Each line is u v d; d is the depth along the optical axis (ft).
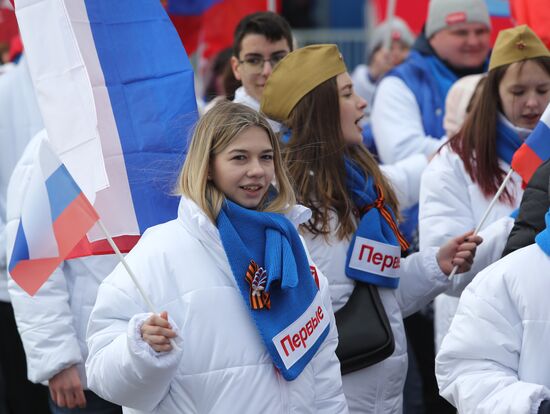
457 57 33.60
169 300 18.21
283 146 23.34
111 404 25.39
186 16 42.52
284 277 18.19
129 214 22.09
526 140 23.06
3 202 31.04
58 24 21.83
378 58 43.37
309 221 22.90
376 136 33.45
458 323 18.54
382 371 22.99
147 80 22.68
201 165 18.57
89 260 24.39
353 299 22.99
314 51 23.54
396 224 23.90
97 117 22.03
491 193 25.05
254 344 18.31
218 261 18.48
